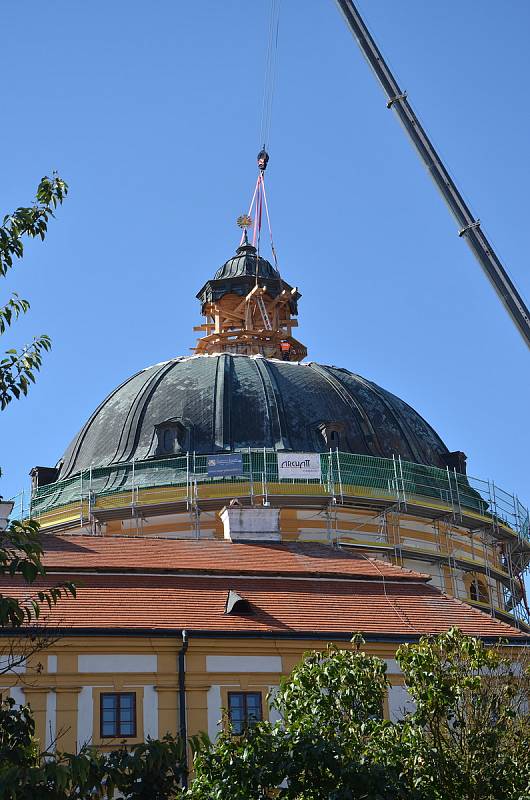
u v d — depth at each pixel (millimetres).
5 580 43562
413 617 44969
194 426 67125
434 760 30734
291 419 67562
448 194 47188
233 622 42594
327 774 28812
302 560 49156
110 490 64312
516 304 45469
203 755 29094
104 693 40344
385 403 71500
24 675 39812
